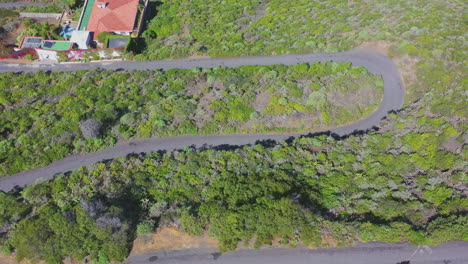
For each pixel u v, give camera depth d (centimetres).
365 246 3944
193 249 4044
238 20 7844
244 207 4075
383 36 6594
